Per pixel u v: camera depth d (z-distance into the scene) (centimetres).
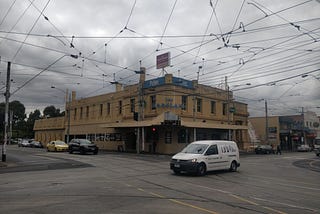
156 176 1633
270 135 6694
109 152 4053
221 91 4638
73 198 1001
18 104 10706
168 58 3966
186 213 821
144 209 855
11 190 1153
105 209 848
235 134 5069
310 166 2631
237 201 1008
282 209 903
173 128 3866
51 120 6738
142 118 3938
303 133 7256
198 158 1708
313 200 1062
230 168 1945
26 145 6425
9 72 2664
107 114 4969
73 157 2983
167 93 3925
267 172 2009
